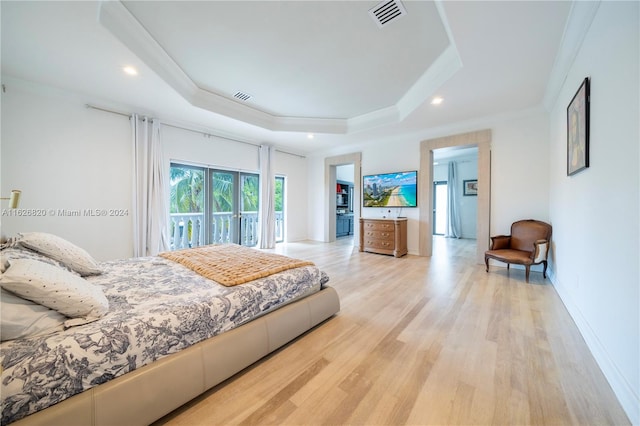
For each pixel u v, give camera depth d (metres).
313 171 7.02
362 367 1.59
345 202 9.24
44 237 1.70
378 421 1.19
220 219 5.29
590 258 1.86
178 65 3.03
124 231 3.78
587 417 1.20
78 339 1.04
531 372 1.52
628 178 1.35
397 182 5.23
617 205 1.46
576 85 2.23
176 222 4.60
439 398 1.33
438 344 1.84
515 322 2.16
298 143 5.86
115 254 3.69
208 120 4.25
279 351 1.78
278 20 2.24
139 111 3.83
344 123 4.97
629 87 1.35
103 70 2.71
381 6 2.07
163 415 1.18
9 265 1.19
